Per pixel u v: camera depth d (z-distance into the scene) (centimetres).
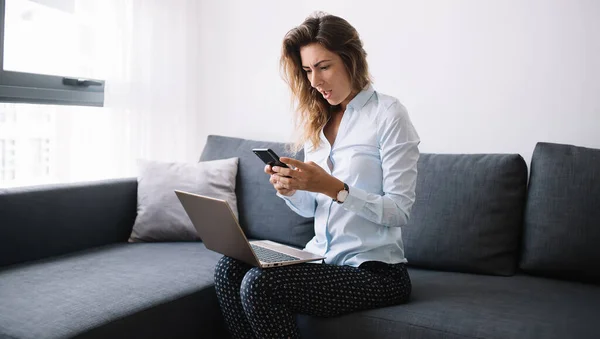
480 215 202
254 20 284
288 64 180
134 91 267
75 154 251
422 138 245
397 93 249
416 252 207
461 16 232
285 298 147
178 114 291
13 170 246
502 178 204
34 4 238
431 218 207
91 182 224
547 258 190
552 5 216
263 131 286
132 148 268
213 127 301
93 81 253
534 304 161
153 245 227
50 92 237
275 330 147
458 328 142
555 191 194
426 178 214
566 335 136
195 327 176
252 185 247
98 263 196
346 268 160
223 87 296
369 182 168
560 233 189
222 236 157
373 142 169
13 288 165
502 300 165
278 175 155
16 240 194
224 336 190
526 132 224
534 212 197
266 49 281
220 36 294
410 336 147
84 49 248
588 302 164
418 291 176
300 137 192
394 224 160
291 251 174
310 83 182
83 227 218
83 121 252
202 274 188
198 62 302
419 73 243
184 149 296
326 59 166
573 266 186
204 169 246
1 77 219
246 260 156
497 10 226
